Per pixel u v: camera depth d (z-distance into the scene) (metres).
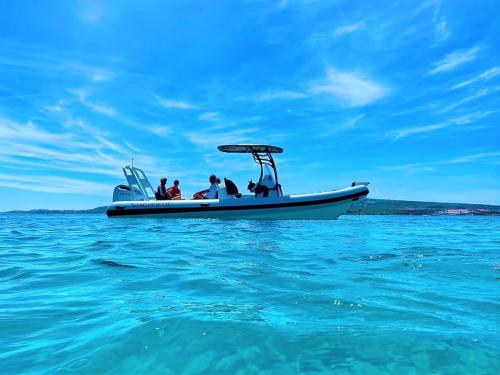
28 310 2.87
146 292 3.40
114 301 3.10
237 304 2.96
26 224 14.87
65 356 2.01
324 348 2.06
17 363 1.94
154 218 14.68
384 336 2.23
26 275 4.28
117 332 2.33
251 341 2.16
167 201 14.83
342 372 1.79
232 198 14.84
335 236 8.77
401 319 2.57
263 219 14.55
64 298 3.22
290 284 3.69
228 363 1.89
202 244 7.03
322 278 3.97
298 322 2.49
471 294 3.28
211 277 4.03
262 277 4.04
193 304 2.97
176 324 2.45
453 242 7.70
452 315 2.68
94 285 3.72
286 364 1.87
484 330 2.35
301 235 8.91
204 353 2.01
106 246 6.80
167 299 3.14
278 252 6.00
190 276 4.09
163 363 1.90
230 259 5.28
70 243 7.46
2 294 3.39
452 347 2.08
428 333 2.29
